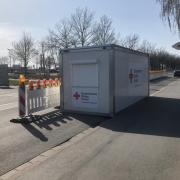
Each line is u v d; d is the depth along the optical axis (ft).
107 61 27.20
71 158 15.21
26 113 26.96
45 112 30.58
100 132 21.12
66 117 27.73
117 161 14.56
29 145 18.07
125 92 31.40
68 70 29.99
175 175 12.60
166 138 19.08
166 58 237.86
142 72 39.78
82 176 12.69
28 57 134.92
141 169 13.37
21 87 25.48
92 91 28.55
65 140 19.34
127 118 26.81
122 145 17.51
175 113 29.55
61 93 30.68
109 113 27.68
